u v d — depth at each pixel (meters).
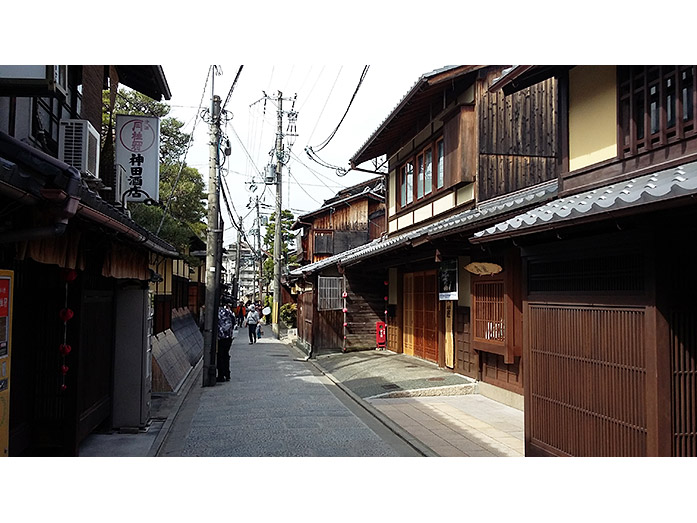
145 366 8.34
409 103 13.38
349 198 30.34
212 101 14.36
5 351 4.15
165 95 10.73
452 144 12.37
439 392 10.78
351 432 8.25
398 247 11.62
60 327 6.25
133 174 9.87
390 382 11.94
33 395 6.12
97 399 7.52
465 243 10.07
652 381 4.28
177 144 20.44
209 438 7.93
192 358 18.08
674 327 4.30
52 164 3.52
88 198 4.23
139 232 6.14
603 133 6.40
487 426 8.37
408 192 16.47
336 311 18.53
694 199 3.59
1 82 4.55
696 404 4.33
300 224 33.19
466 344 11.64
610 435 4.73
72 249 5.14
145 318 8.39
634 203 4.03
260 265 49.53
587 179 6.59
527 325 6.04
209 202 13.84
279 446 7.45
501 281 9.56
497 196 11.52
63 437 6.14
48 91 4.73
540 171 11.84
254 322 25.41
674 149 5.43
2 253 4.71
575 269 5.28
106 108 16.39
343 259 17.33
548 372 5.65
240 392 12.18
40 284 6.25
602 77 6.43
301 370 15.96
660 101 5.53
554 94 12.02
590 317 5.04
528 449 5.97
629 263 4.59
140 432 8.18
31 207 3.90
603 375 4.84
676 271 4.36
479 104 11.70
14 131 5.64
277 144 29.89
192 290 29.39
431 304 14.29
